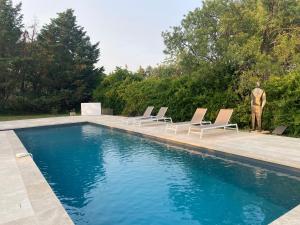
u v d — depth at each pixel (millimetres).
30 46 33719
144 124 17266
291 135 12125
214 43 15016
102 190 6824
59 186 7250
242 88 13945
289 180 6949
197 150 10195
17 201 5168
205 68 15016
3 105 31641
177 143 11211
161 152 10625
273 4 18516
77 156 10562
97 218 5352
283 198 5949
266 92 13141
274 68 13781
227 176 7508
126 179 7598
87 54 36406
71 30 36188
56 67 33688
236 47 13883
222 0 15211
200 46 14938
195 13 15602
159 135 12648
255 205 5695
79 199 6309
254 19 15125
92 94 32844
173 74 20578
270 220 5039
